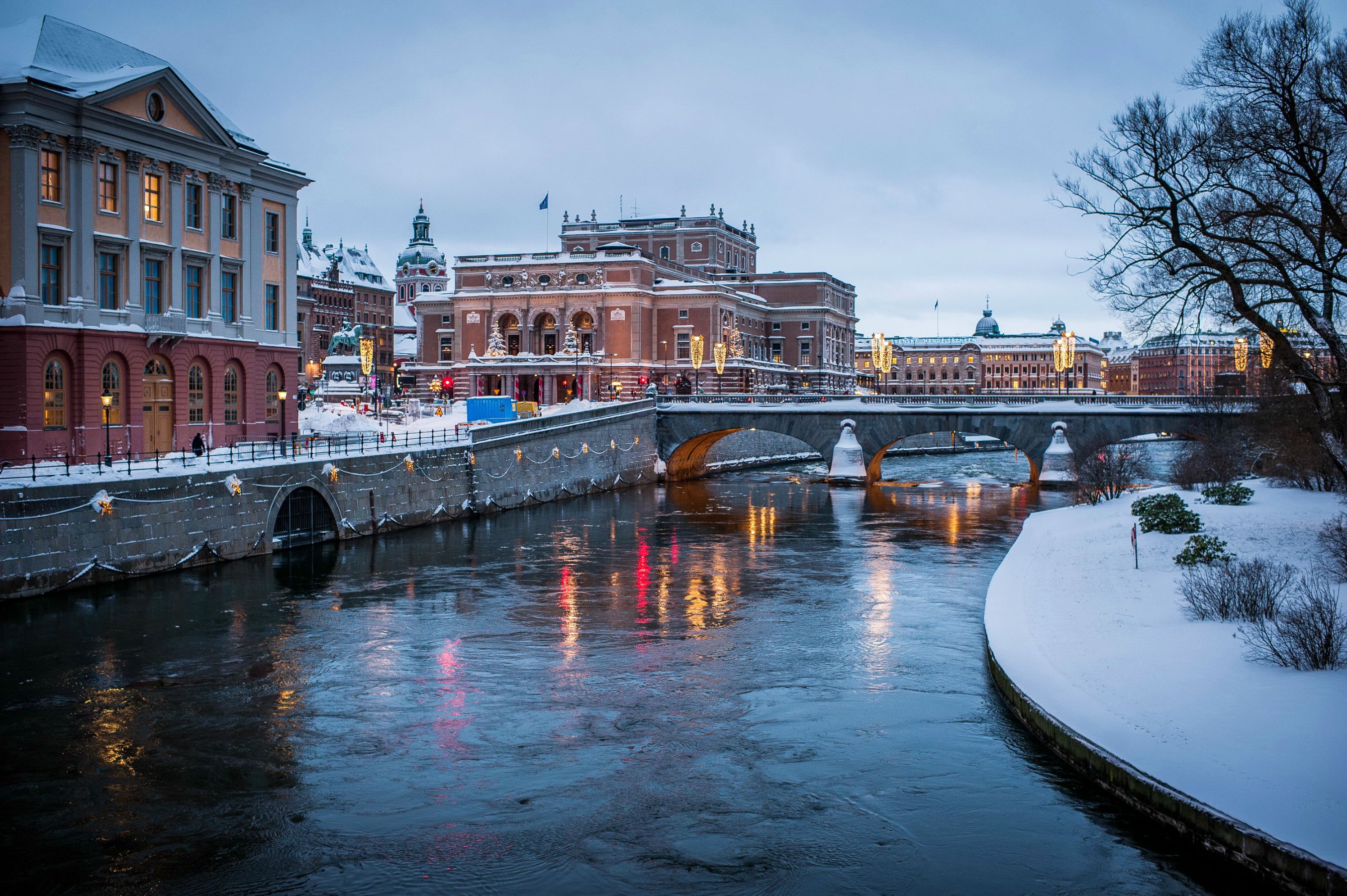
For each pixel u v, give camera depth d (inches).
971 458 5920.3
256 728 1284.4
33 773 1148.5
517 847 987.3
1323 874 778.8
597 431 3956.7
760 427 4318.4
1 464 2054.6
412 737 1259.8
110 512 1932.8
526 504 3479.3
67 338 2353.6
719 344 5669.3
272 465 2353.6
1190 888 882.8
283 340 3075.8
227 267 2827.3
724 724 1298.0
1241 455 3026.6
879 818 1031.6
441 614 1870.1
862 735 1245.7
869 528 2967.5
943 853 959.6
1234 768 947.3
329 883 927.0
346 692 1422.2
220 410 2805.1
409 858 968.3
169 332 2578.7
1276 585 1425.9
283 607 1891.0
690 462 4694.9
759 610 1909.4
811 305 7032.5
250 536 2288.4
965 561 2405.3
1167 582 1601.9
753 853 970.7
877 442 4183.1
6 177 2267.5
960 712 1316.4
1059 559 1971.0
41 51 2429.9
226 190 2817.4
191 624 1747.0
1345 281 1619.1
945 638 1692.9
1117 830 978.1
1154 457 5334.6
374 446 2874.0
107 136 2427.4
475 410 4259.4
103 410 2436.0
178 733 1267.2
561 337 5856.3
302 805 1074.7
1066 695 1184.2
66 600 1833.2
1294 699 1061.1
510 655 1608.0
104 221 2438.5
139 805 1073.5
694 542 2714.1
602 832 1016.2
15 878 930.7
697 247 6988.2
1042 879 909.8
